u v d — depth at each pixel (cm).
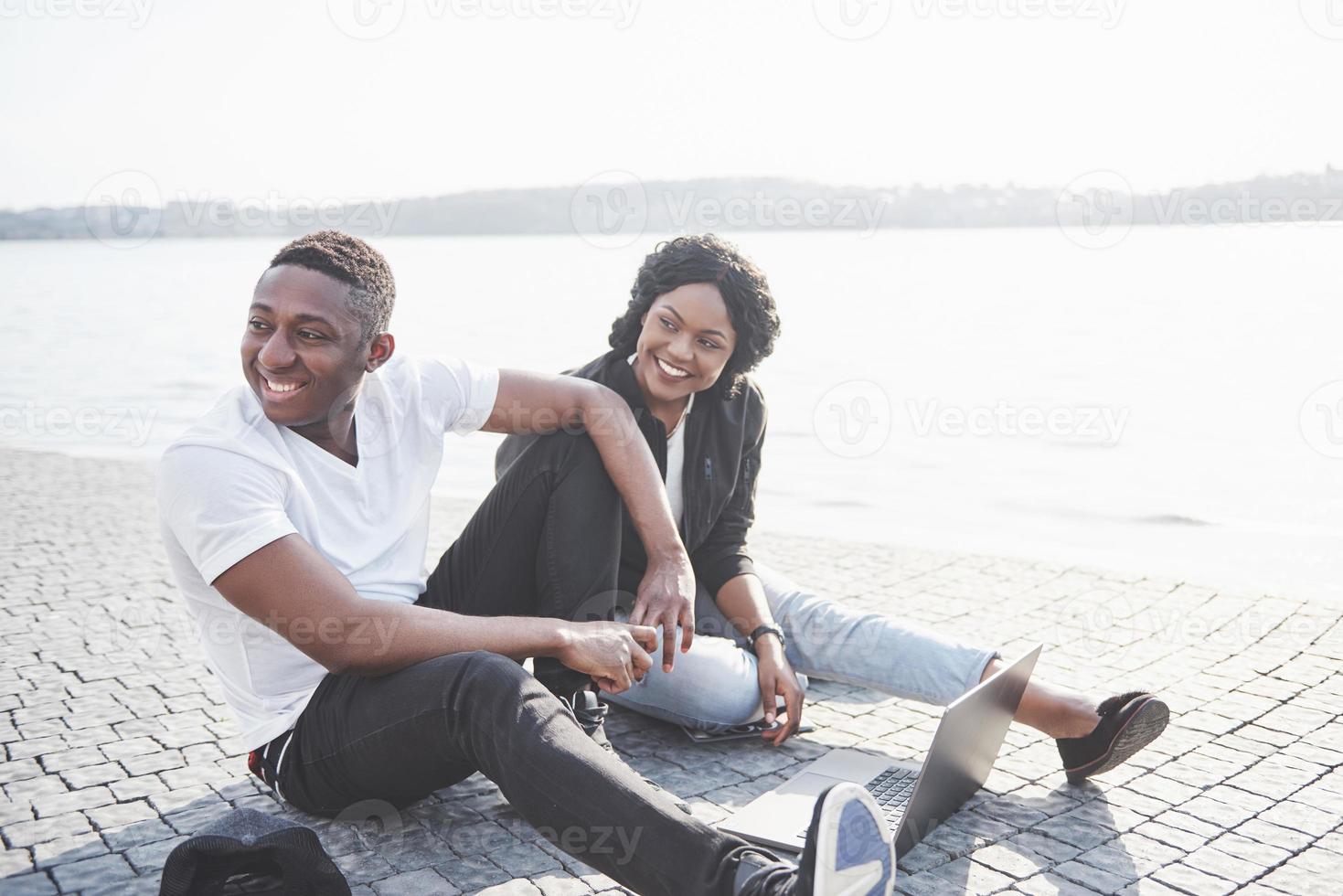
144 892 208
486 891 212
